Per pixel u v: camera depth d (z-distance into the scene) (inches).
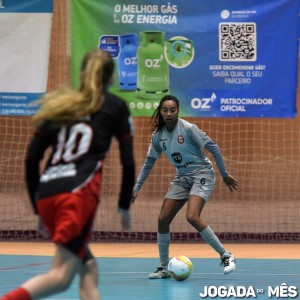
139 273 772.6
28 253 954.1
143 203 1551.4
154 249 1014.4
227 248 1033.5
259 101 1058.1
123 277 741.9
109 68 414.9
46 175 403.2
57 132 408.5
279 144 1691.7
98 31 1060.5
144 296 623.2
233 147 1662.2
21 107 1073.5
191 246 1058.7
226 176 733.3
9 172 1537.9
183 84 1058.7
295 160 1700.3
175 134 720.3
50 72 1321.4
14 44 1072.8
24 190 1528.1
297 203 1630.2
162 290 656.4
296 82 1056.8
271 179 1691.7
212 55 1058.1
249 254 957.8
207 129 1642.5
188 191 735.7
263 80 1056.2
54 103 400.8
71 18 1058.7
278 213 1481.3
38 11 1073.5
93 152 404.8
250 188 1679.4
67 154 402.6
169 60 1060.5
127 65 1061.8
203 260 888.9
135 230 1222.3
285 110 1058.7
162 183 1611.7
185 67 1058.1
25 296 376.2
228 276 749.9
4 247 1029.2
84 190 394.3
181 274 711.1
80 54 1058.7
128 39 1061.1
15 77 1073.5
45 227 419.8
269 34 1055.6
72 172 397.1
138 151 1541.6
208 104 1059.9
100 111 408.5
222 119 1651.1
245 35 1054.4
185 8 1059.9
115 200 1451.8
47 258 899.4
